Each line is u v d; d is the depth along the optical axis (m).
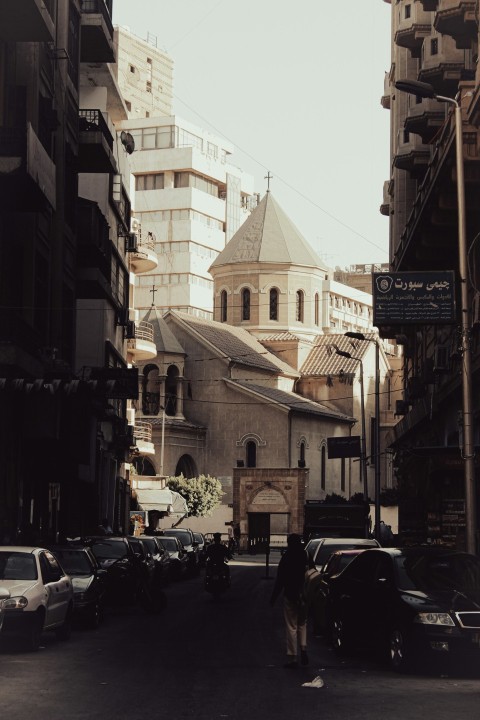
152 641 21.86
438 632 16.92
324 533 58.78
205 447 101.38
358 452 73.00
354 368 112.62
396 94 53.31
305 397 112.94
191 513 92.50
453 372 43.28
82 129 43.12
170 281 142.75
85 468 44.72
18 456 32.81
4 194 28.50
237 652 20.02
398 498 53.66
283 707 13.53
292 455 99.62
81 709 13.16
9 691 14.56
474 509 27.67
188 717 12.66
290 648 17.97
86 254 44.16
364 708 13.50
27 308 33.00
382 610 18.14
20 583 19.53
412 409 58.59
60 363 34.16
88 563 25.33
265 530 95.12
